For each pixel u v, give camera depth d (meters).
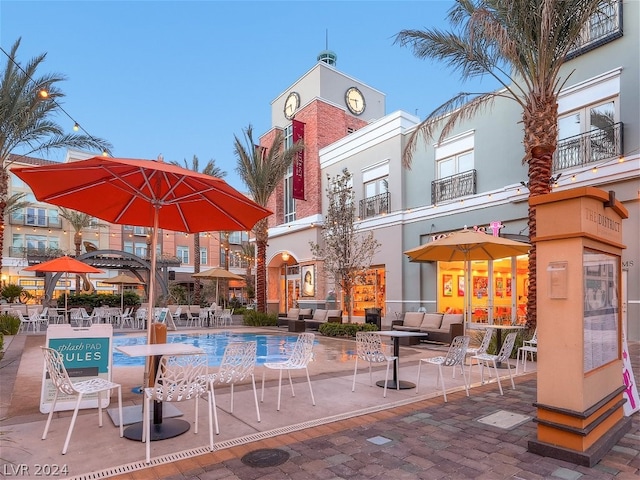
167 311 17.88
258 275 20.62
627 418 4.61
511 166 14.55
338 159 21.55
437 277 17.12
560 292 3.81
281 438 4.23
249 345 4.77
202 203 5.79
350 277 14.56
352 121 24.88
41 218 36.72
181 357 5.08
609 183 11.84
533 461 3.66
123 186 5.29
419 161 17.91
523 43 9.47
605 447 3.80
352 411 5.17
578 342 3.70
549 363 3.87
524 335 9.38
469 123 15.98
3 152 13.44
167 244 42.41
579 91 12.76
